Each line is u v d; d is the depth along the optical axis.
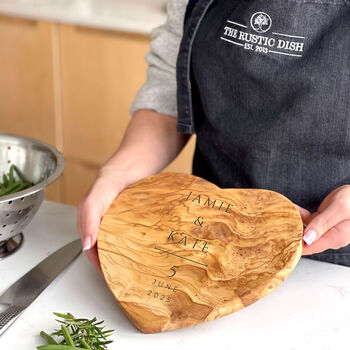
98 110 2.15
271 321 0.79
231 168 1.01
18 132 2.39
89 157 2.26
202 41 0.96
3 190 1.00
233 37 0.92
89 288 0.85
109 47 2.01
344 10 0.86
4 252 0.92
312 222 0.80
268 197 0.86
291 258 0.77
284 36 0.89
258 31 0.90
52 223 1.01
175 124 1.08
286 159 0.93
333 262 0.93
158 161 1.04
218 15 0.95
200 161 1.09
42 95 2.25
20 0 2.21
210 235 0.83
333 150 0.91
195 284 0.78
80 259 0.92
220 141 1.00
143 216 0.87
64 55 2.12
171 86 1.07
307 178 0.93
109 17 1.97
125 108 2.09
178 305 0.76
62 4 2.16
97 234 0.85
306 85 0.88
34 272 0.87
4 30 2.21
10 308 0.79
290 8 0.87
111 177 0.95
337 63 0.87
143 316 0.75
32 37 2.15
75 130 2.25
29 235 0.98
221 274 0.78
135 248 0.83
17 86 2.29
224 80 0.95
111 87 2.08
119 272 0.80
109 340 0.76
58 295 0.84
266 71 0.90
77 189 2.35
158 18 1.95
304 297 0.84
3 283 0.87
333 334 0.78
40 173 1.01
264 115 0.94
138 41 1.94
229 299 0.75
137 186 0.91
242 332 0.78
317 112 0.89
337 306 0.82
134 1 2.21
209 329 0.78
